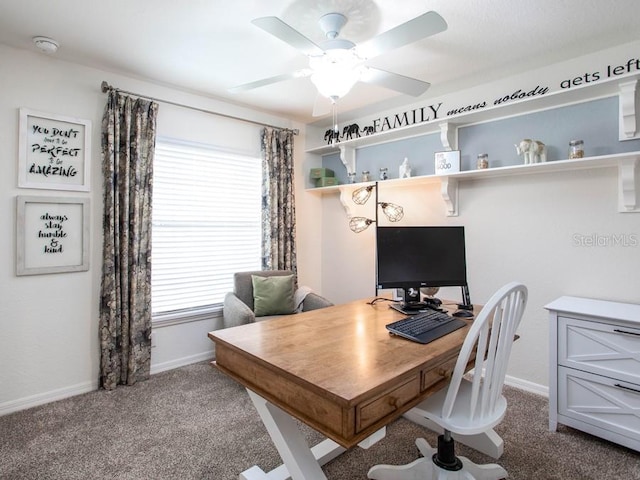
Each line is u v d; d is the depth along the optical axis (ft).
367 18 6.28
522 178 8.58
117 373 8.68
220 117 10.81
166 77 9.04
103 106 8.66
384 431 6.84
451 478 4.79
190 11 6.21
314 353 4.35
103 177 8.61
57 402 7.93
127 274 8.73
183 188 10.21
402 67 8.16
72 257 8.27
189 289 10.37
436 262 6.72
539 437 6.65
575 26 6.51
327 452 5.96
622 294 7.30
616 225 7.35
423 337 4.82
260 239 11.92
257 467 5.60
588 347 6.46
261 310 10.29
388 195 11.34
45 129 7.91
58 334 8.15
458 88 9.45
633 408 5.99
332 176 12.96
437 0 5.75
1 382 7.49
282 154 11.95
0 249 7.47
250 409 7.70
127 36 7.08
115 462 5.94
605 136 7.38
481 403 4.35
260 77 9.00
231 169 11.19
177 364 10.07
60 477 5.59
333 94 6.36
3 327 7.52
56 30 6.87
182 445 6.42
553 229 8.16
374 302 7.44
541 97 7.54
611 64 7.32
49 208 7.98
